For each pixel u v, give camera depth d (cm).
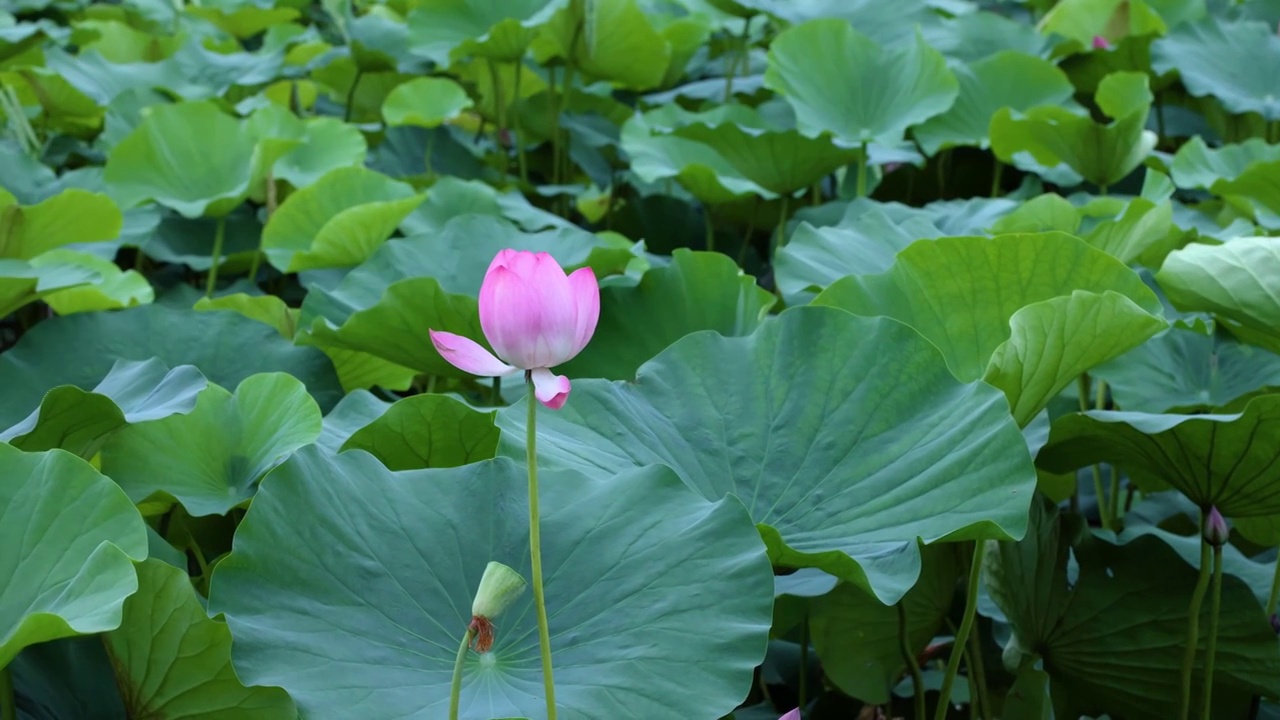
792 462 427
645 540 405
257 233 581
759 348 437
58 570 394
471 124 793
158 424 438
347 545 403
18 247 521
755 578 400
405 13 946
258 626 394
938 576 463
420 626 400
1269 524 465
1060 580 457
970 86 675
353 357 501
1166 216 503
